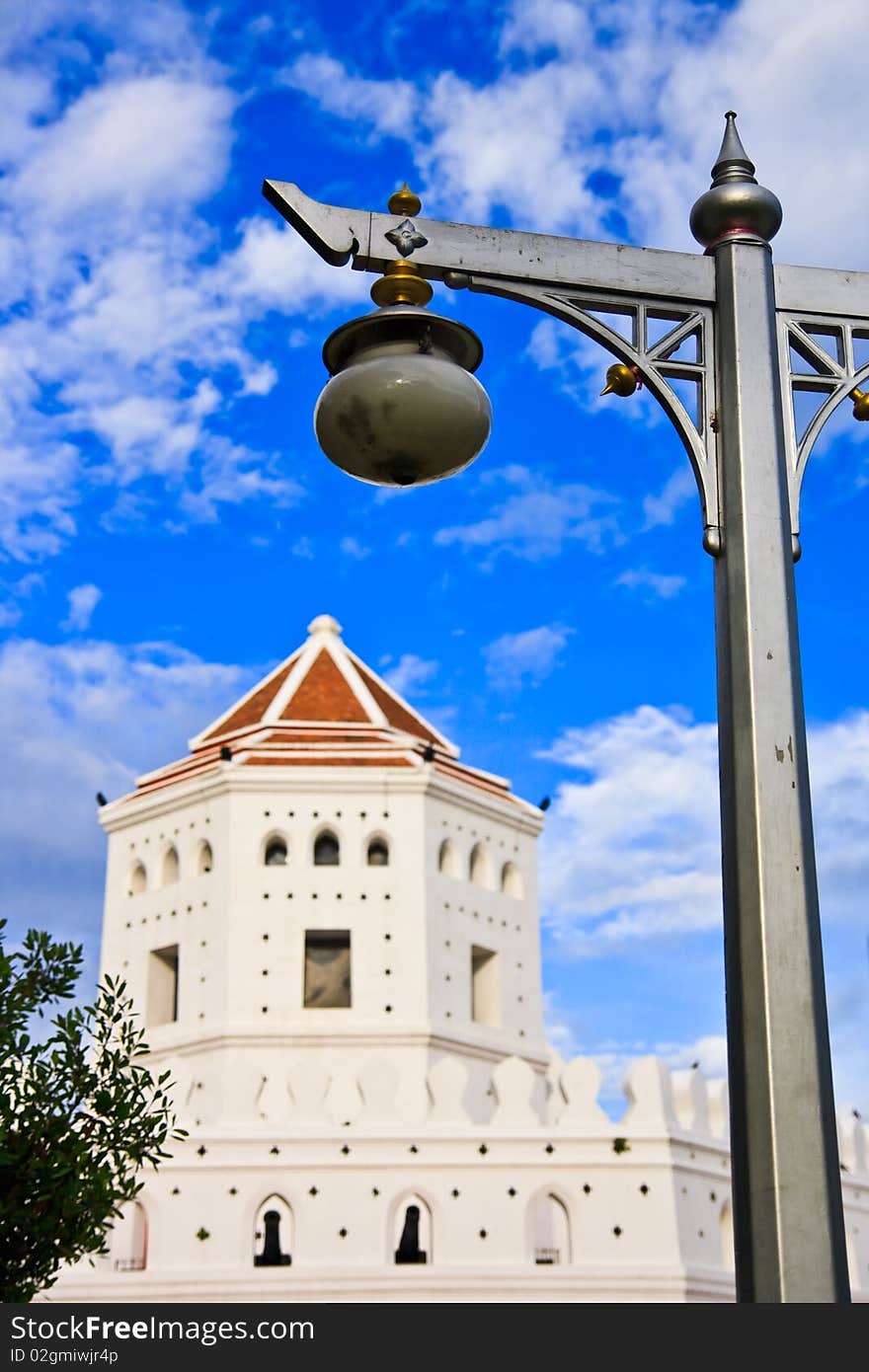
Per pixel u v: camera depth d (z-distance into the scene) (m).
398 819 49.88
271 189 8.73
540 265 8.88
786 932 7.74
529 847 53.88
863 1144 43.97
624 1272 34.94
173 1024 48.72
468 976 49.88
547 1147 36.00
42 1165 12.64
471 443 8.96
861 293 9.39
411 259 8.80
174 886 50.38
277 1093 46.47
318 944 49.69
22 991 13.81
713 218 9.09
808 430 9.03
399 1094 41.38
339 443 8.98
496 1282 34.62
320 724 52.72
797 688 8.21
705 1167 37.31
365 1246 35.09
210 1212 35.16
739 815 8.02
